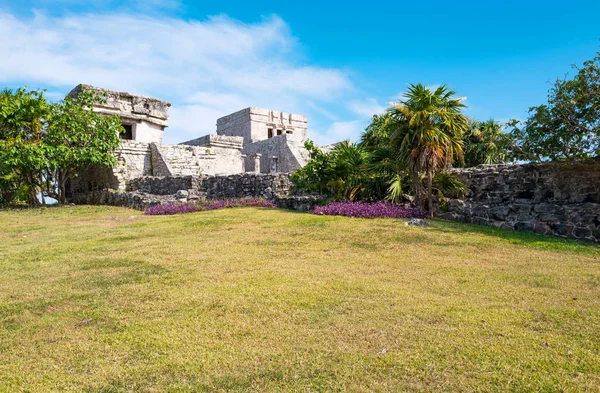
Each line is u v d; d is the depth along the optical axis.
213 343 3.51
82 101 19.91
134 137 24.03
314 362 3.16
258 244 7.93
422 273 5.75
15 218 14.19
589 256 6.86
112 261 6.70
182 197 15.91
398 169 12.09
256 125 35.34
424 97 10.53
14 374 3.07
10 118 18.20
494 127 19.50
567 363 3.07
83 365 3.20
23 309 4.49
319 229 9.30
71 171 20.83
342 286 5.04
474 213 10.45
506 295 4.70
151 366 3.14
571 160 9.57
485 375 2.93
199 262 6.49
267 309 4.27
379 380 2.90
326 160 13.30
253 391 2.79
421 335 3.59
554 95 10.20
